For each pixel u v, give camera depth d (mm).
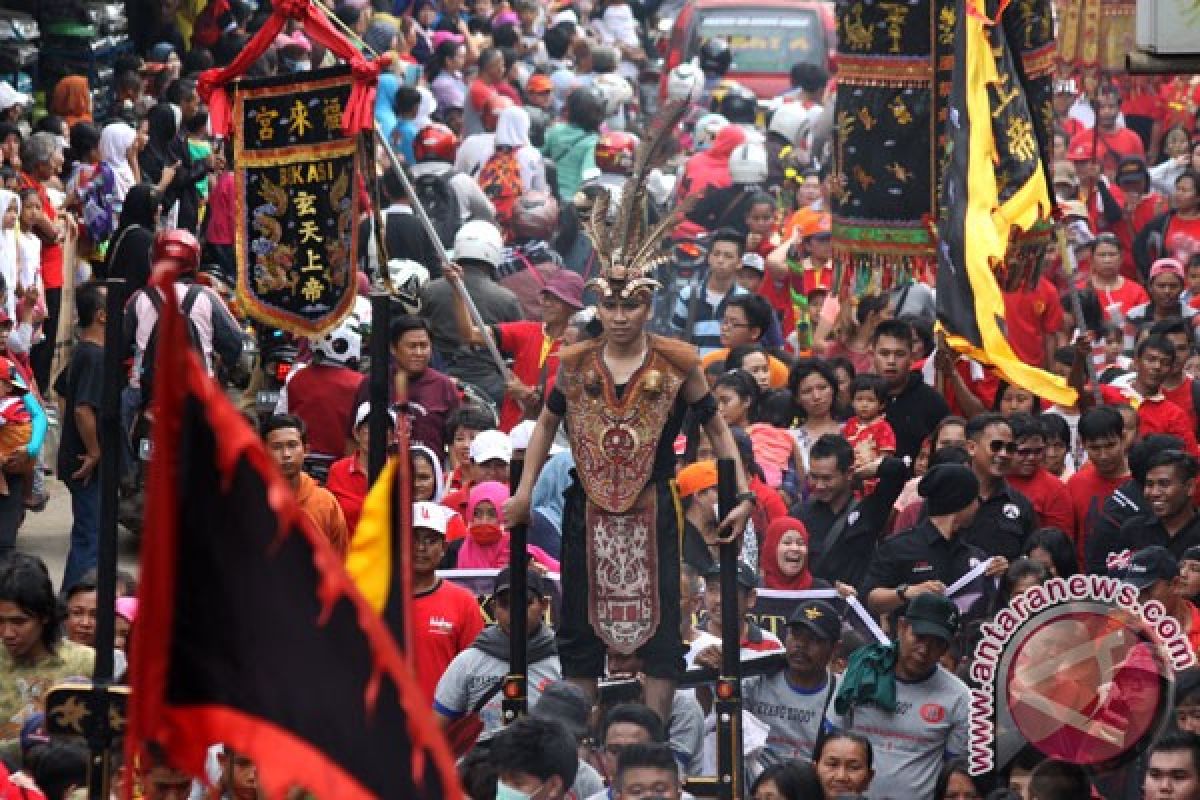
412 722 7539
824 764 17828
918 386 27812
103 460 13258
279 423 22578
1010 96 28766
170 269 7324
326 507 22734
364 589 8875
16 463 27484
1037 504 25344
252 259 22703
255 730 7758
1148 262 41969
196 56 51125
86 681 13734
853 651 21031
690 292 34469
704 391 17844
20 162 37562
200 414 7559
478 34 63688
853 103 30516
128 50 51594
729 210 43625
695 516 21109
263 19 53781
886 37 30109
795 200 45156
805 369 27516
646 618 17938
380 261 22422
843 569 23812
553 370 29922
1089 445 25422
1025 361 31688
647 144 17891
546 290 30828
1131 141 49938
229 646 7770
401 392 8930
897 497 24125
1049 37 30344
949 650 21047
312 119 22375
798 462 26625
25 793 14781
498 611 19547
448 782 7602
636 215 17812
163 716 7730
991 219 28344
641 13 79250
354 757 7715
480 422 26062
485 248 31312
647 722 17359
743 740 18609
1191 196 41500
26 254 33312
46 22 48594
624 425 17750
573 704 17453
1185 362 30469
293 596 7707
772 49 65500
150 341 28141
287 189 22531
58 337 36031
